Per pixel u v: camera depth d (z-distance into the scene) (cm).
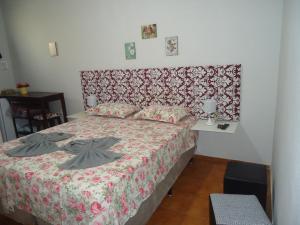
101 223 143
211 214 167
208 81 294
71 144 225
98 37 365
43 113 389
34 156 205
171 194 244
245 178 201
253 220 145
